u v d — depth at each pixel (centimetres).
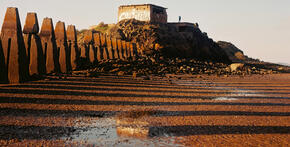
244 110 1035
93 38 3234
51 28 2003
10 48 1419
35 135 652
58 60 2105
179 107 1053
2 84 1356
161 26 5100
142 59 3228
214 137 687
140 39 4581
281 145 646
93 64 2672
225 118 889
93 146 605
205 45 5153
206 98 1303
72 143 616
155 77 2197
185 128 760
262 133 736
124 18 5603
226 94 1477
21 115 817
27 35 1695
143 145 620
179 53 4472
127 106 1038
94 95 1227
